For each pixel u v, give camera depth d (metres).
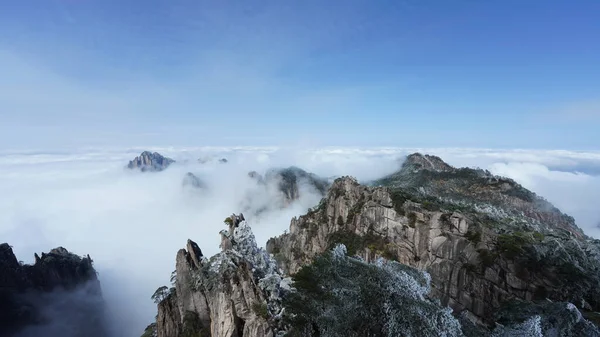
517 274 46.22
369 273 31.81
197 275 49.78
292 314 33.34
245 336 35.38
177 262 52.72
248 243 50.62
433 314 28.19
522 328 28.39
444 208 70.25
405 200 76.75
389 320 28.16
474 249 52.44
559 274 43.47
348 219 89.50
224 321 40.31
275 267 50.59
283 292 39.62
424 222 66.44
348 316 29.42
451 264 54.00
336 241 84.44
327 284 32.81
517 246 48.81
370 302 29.75
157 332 51.41
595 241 55.00
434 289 54.16
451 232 59.03
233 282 42.88
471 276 50.06
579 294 40.91
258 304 38.38
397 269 35.53
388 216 75.75
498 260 48.69
